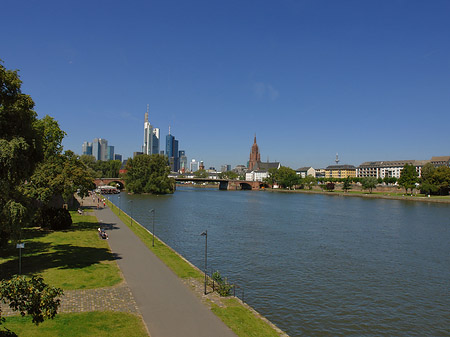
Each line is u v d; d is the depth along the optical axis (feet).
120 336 63.62
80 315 72.38
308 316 96.48
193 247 175.11
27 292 47.65
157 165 591.78
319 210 373.20
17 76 97.45
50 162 188.96
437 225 266.16
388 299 110.32
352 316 97.35
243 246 179.22
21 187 175.01
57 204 256.73
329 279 128.16
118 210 303.27
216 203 445.78
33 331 64.59
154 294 86.58
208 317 73.56
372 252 172.04
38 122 225.35
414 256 165.27
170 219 275.59
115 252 132.98
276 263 147.64
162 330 66.64
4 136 92.17
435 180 570.46
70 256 123.03
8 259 117.50
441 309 103.65
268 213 336.49
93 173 584.40
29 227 186.91
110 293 86.28
